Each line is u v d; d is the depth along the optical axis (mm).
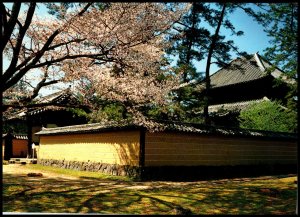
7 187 9180
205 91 19016
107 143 14250
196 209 6473
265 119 20984
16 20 7508
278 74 25516
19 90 11031
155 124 11859
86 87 10430
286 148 17594
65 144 17516
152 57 10500
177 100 16141
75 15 8289
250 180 12406
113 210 6289
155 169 12320
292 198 7770
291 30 15445
